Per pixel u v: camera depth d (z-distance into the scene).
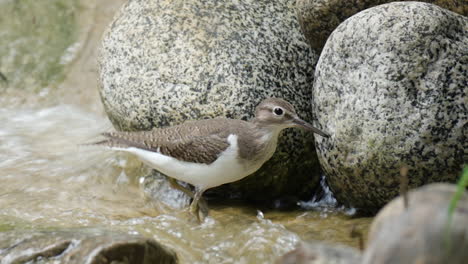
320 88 11.15
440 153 10.07
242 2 12.66
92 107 16.80
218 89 11.73
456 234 5.79
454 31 10.32
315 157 12.47
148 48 12.20
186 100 11.75
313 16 11.92
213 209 12.22
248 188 12.49
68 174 13.48
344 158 10.76
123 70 12.33
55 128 15.86
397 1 11.43
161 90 11.91
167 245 10.48
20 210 11.68
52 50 18.23
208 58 11.92
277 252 10.29
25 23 18.75
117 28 12.75
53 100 17.06
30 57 18.06
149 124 12.04
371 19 10.50
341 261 6.59
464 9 11.23
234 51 11.98
